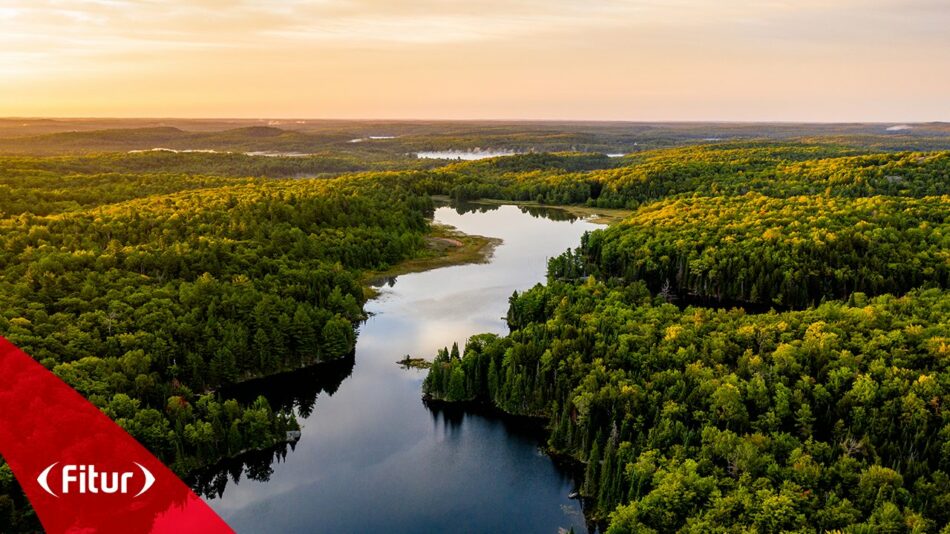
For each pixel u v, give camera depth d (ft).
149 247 460.96
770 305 542.16
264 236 545.85
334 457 311.47
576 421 314.96
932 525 220.23
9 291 363.15
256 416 311.88
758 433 268.82
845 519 221.87
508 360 357.20
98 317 354.54
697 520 227.81
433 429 336.29
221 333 374.84
